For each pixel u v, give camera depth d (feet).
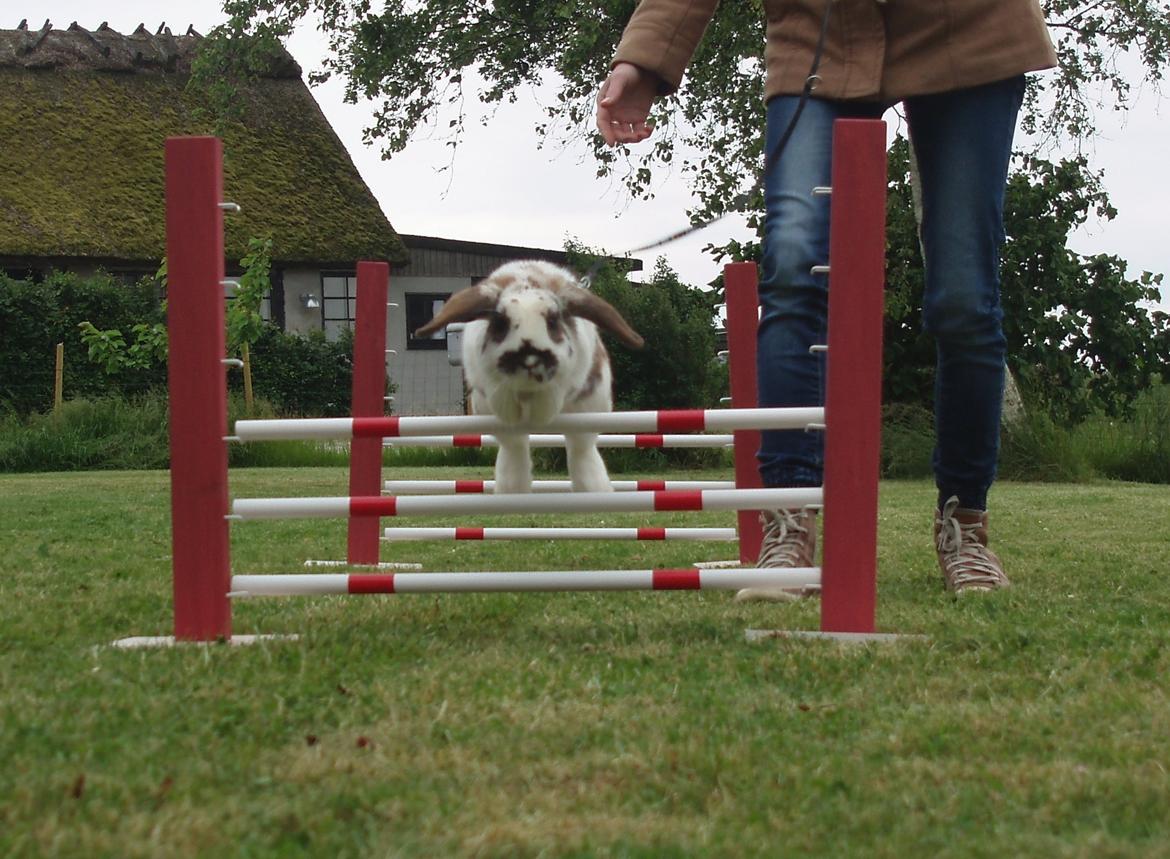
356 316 18.17
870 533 11.39
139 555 18.38
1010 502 30.30
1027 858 6.07
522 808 6.74
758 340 13.80
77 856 6.03
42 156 75.41
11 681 9.42
